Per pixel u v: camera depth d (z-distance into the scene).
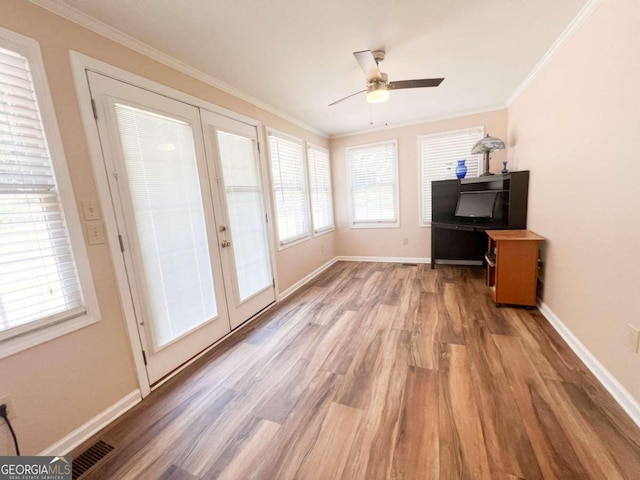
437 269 4.26
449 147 4.25
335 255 5.31
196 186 2.25
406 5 1.65
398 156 4.58
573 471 1.14
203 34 1.80
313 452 1.32
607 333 1.59
